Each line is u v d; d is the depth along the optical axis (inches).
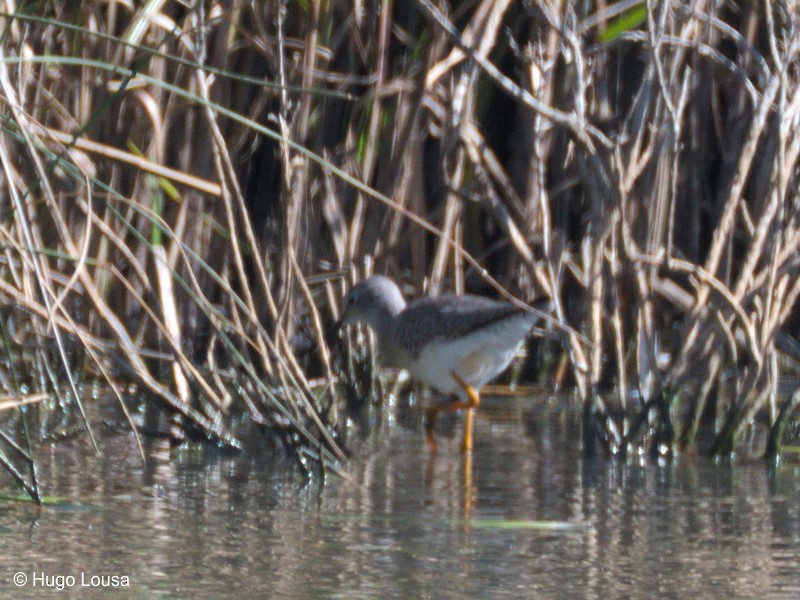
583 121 446.0
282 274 466.0
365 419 501.0
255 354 501.4
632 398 502.3
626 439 430.9
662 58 477.4
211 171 513.0
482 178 488.7
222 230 482.3
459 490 373.7
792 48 441.1
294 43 510.3
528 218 524.7
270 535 316.5
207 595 267.0
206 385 429.4
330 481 383.6
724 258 468.1
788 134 453.7
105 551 297.4
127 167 513.0
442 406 447.5
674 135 432.1
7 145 473.1
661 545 312.7
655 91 459.5
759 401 431.2
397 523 331.6
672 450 430.0
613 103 549.0
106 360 500.1
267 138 549.0
